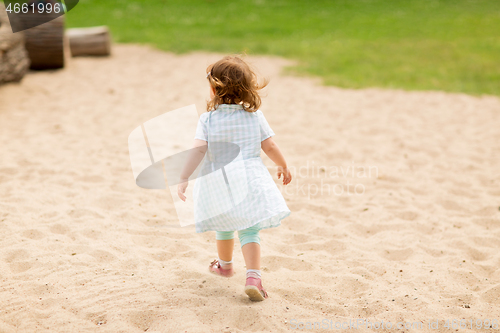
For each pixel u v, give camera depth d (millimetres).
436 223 4199
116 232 3818
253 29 17312
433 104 8867
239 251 3639
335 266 3420
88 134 6590
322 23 19047
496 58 13047
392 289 3094
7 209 4148
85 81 9836
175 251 3609
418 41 15680
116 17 18797
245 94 2918
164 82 10039
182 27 17422
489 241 3863
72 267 3225
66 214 4105
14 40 9008
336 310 2836
